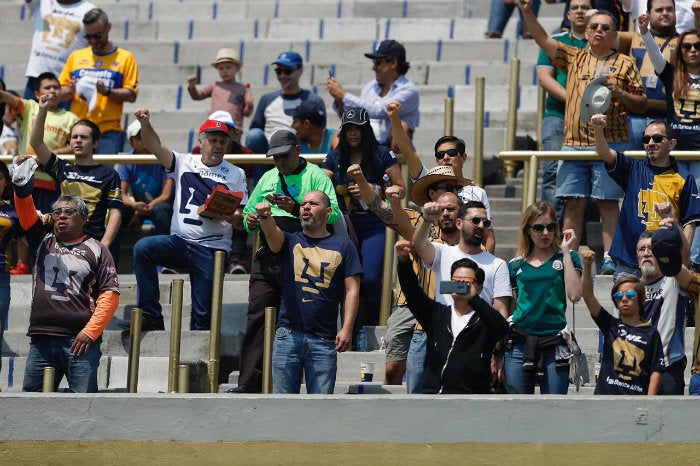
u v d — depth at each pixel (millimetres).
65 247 32625
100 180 39719
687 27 47469
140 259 37062
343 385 34250
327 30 58938
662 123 36344
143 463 28578
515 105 46281
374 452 28156
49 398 28859
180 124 53125
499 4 56062
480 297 29625
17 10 61688
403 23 58531
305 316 31984
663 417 27625
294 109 46219
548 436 27812
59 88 45625
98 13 47719
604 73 41219
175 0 61844
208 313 37656
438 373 29469
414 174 37750
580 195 40625
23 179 34031
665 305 30562
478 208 31297
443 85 54250
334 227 35250
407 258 29375
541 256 31703
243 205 38125
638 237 36125
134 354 32844
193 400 28609
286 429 28375
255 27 59344
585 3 44250
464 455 27969
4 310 34375
